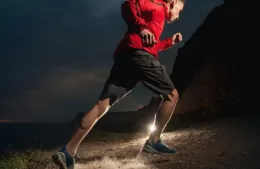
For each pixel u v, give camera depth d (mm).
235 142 3590
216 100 7156
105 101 2623
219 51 8414
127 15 2570
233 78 7562
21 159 3834
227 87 7562
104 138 6680
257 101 6352
